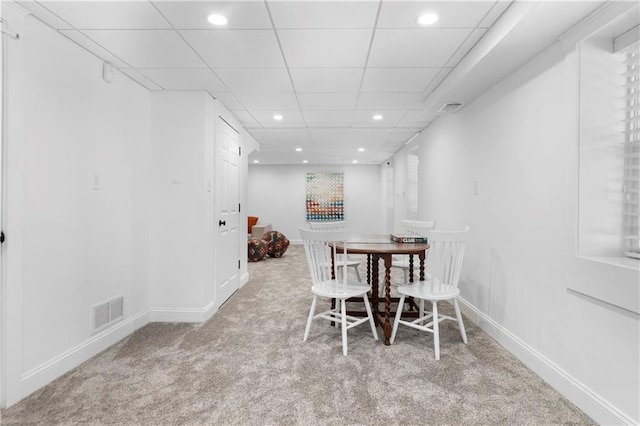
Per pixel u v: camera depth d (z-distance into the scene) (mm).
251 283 4180
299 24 1812
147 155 2797
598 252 1608
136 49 2115
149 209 2828
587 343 1555
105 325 2283
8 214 1611
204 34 1925
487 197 2557
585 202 1611
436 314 2133
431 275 2234
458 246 2309
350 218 8336
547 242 1849
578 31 1596
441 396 1676
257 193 8430
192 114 2832
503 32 1729
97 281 2221
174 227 2840
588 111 1601
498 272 2385
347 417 1511
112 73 2346
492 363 2031
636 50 1518
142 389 1747
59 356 1901
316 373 1909
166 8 1661
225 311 3064
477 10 1688
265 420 1493
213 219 2992
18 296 1655
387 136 4789
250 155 6684
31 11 1684
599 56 1587
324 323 2754
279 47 2086
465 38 1979
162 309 2836
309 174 8281
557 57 1769
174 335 2496
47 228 1832
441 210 3615
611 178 1592
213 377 1869
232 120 3613
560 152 1747
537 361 1896
